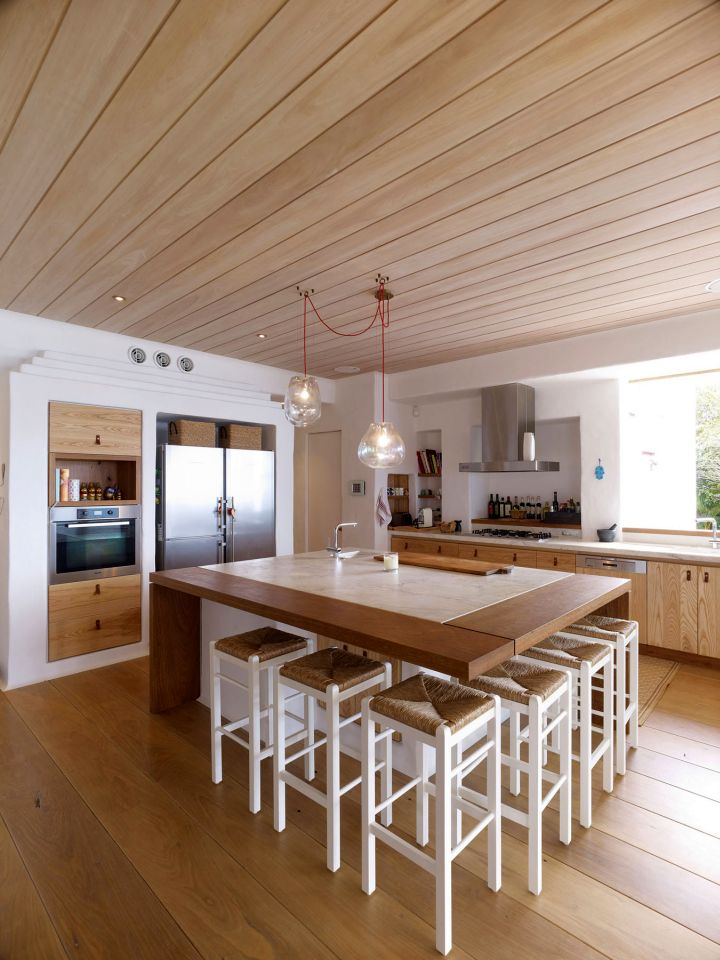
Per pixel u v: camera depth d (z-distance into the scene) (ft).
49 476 11.91
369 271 9.45
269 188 6.73
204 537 15.08
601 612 9.81
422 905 5.53
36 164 6.22
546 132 5.65
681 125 5.53
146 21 4.31
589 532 15.81
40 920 5.32
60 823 6.83
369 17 4.21
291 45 4.50
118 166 6.26
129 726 9.55
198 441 15.17
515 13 4.17
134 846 6.41
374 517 18.48
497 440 16.31
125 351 13.79
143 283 10.04
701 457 15.14
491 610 7.03
